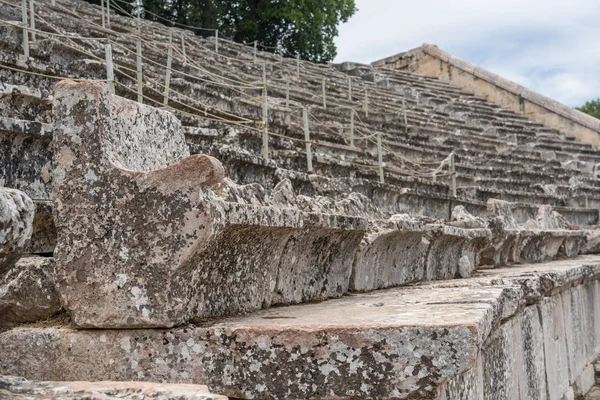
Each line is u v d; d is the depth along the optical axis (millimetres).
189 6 28984
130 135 3564
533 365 6535
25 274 3500
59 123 3318
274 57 23281
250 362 3064
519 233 9805
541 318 7141
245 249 3635
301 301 4352
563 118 26438
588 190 19297
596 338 10883
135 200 3188
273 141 9352
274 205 3932
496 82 27859
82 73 7562
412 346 2932
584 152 24031
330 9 32625
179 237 3125
